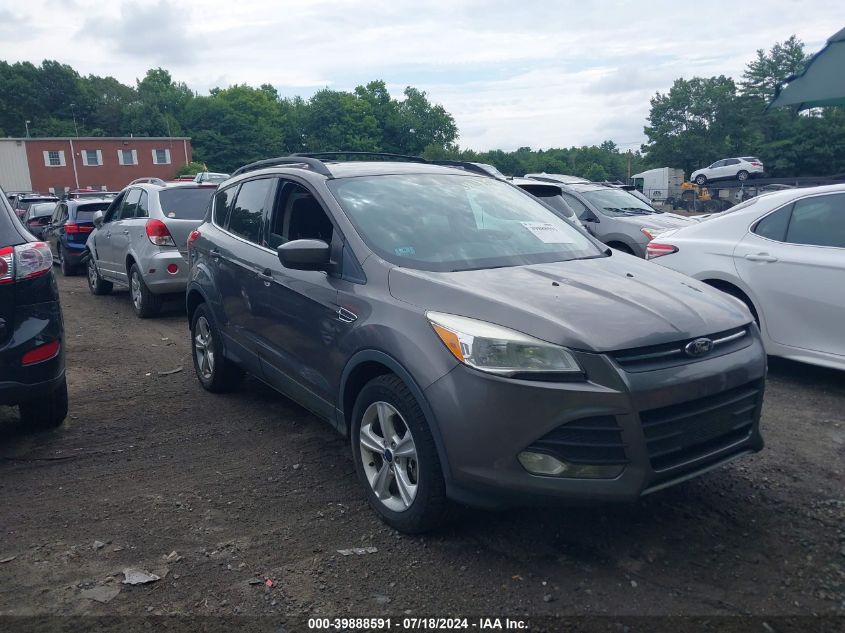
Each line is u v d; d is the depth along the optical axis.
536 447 3.06
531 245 4.33
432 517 3.41
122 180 69.50
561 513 3.74
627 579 3.15
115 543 3.52
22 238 4.54
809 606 2.94
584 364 3.04
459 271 3.80
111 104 123.56
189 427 5.16
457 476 3.19
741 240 6.20
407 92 105.44
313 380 4.23
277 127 97.62
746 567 3.23
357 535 3.57
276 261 4.71
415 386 3.32
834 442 4.66
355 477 4.27
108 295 11.66
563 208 11.09
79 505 3.94
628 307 3.35
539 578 3.18
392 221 4.22
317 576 3.22
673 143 73.44
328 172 4.60
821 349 5.64
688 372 3.17
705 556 3.32
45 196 22.77
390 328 3.52
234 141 93.19
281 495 4.03
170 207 9.22
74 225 13.98
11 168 65.44
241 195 5.57
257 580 3.19
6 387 4.35
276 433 5.02
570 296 3.44
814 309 5.62
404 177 4.74
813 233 5.80
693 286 3.89
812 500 3.85
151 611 2.99
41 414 4.98
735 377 3.33
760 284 5.95
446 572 3.23
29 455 4.66
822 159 55.59
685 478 3.22
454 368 3.20
